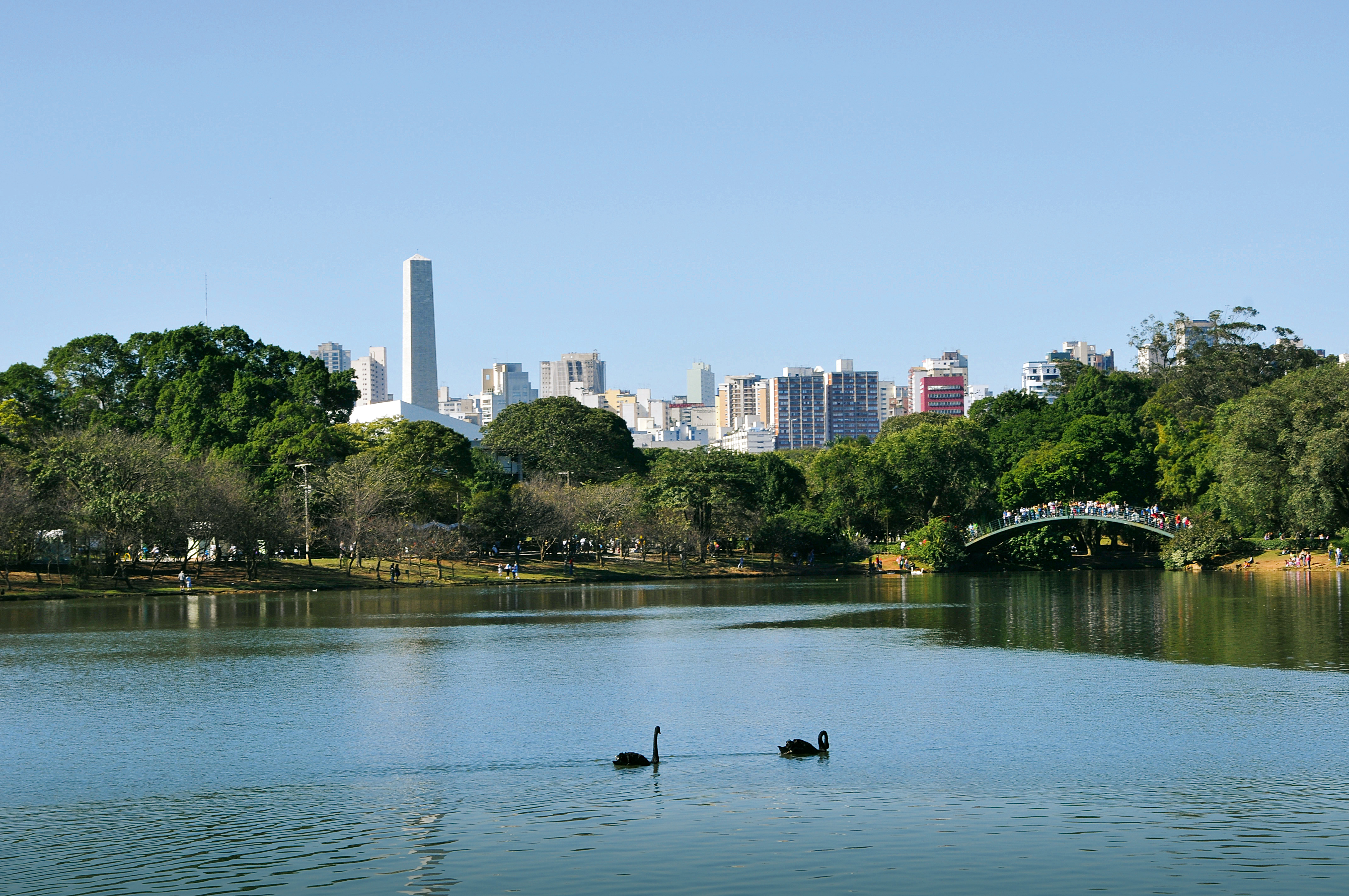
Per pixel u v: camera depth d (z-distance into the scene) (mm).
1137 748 39906
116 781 36969
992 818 31406
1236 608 90812
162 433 174000
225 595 124250
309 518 144625
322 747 41656
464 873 27469
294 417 169375
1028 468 180250
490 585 145500
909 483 178250
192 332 195750
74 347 194125
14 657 67188
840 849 28766
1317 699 48781
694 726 44906
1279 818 31141
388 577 145000
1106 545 187375
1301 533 142750
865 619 90062
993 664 61031
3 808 33875
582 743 41875
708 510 170125
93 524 121312
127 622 89812
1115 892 25609
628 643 73438
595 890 26062
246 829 31422
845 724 44719
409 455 166875
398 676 58719
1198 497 170500
